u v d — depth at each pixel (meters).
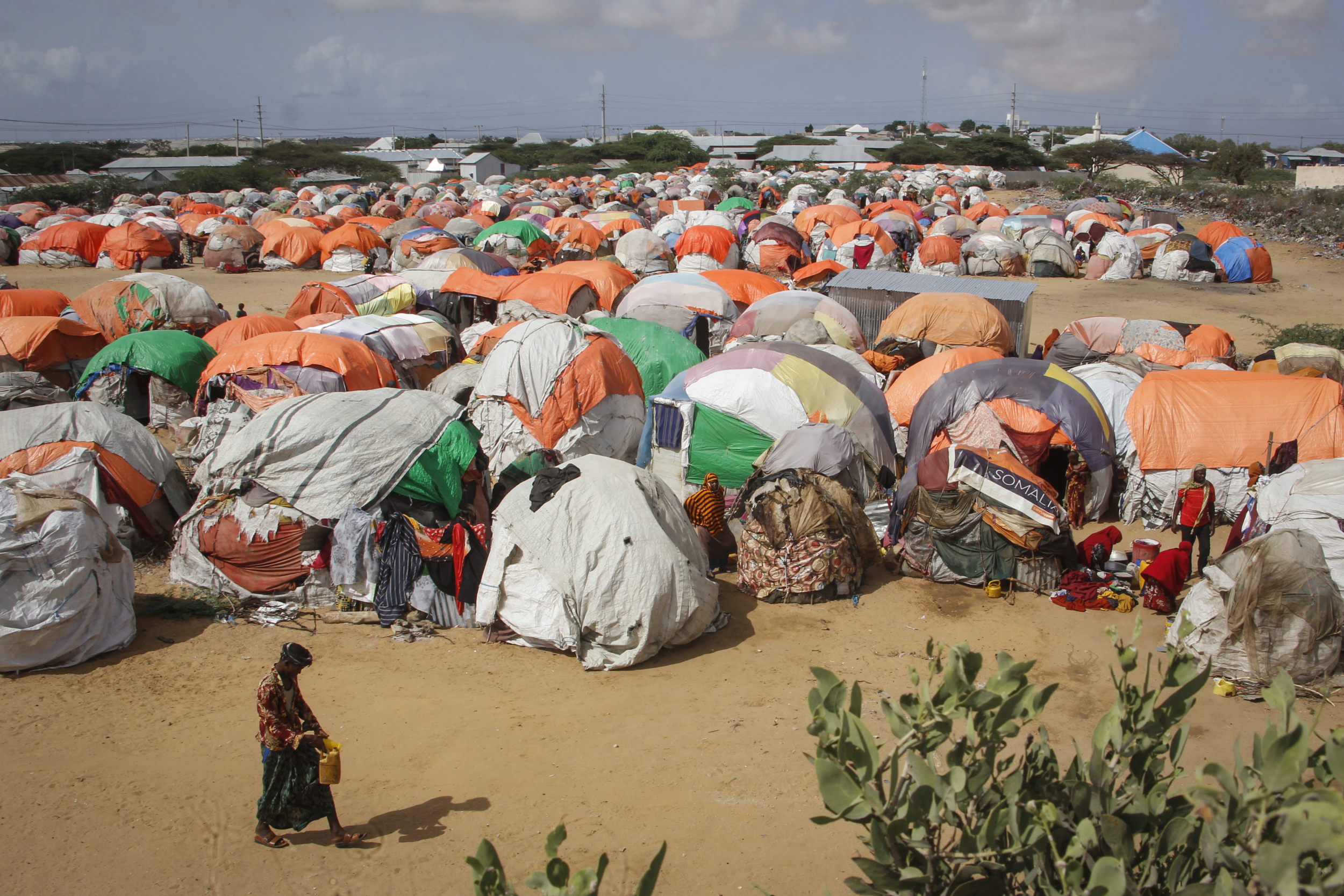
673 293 23.45
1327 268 40.12
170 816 7.48
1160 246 39.31
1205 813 4.10
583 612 10.15
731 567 12.95
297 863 6.96
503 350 14.94
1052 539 12.15
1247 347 25.98
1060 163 91.81
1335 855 3.29
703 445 14.58
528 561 10.65
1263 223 50.38
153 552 12.70
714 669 10.19
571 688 9.73
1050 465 15.16
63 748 8.41
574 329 15.21
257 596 11.39
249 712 9.12
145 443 13.09
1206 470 14.05
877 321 23.25
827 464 13.03
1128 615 11.52
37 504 9.97
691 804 7.73
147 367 17.34
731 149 120.56
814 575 11.86
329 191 74.31
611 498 10.66
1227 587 9.84
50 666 9.82
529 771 8.20
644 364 18.66
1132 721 4.56
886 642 10.86
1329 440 13.71
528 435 14.44
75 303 22.55
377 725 8.93
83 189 67.62
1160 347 19.52
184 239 43.47
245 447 11.81
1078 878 4.01
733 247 37.81
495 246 37.25
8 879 6.71
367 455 11.86
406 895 6.62
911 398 16.14
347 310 22.89
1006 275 38.75
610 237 45.16
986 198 68.88
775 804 7.74
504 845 7.16
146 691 9.48
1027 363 15.12
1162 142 84.62
